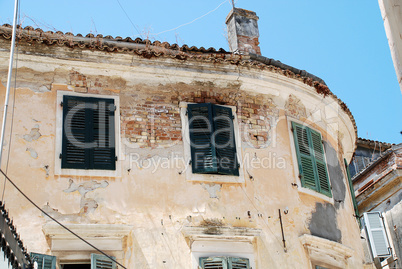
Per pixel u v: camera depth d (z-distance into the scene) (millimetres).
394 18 6996
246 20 16953
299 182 14336
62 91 13672
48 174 12820
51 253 12141
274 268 13070
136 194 13062
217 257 12734
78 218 12570
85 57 13766
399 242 18828
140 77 14188
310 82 15094
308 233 13828
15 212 12336
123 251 12484
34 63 13633
